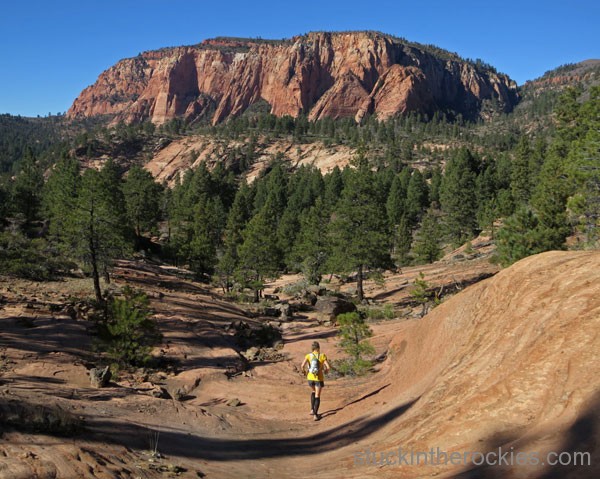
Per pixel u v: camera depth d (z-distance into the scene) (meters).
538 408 5.08
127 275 38.12
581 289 6.62
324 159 180.25
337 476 5.95
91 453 5.52
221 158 191.25
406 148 167.62
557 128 57.56
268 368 17.17
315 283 49.94
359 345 16.05
